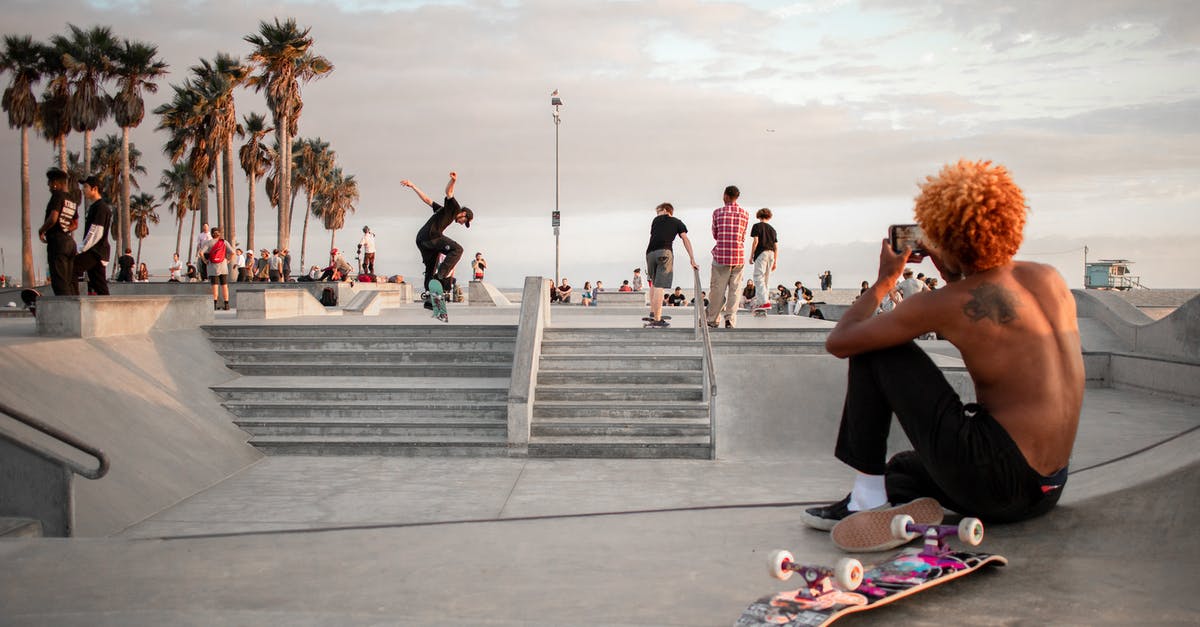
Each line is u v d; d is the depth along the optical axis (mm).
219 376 11289
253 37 38875
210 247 19781
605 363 11578
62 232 9992
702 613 2676
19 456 5777
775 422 10258
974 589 2727
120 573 3189
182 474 8266
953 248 2926
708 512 3916
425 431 10109
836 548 3291
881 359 3049
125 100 40312
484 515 7332
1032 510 3082
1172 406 10820
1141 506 3137
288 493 8133
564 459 9656
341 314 18984
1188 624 2457
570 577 3055
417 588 2969
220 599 2895
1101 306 15383
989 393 2959
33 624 2656
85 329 9719
